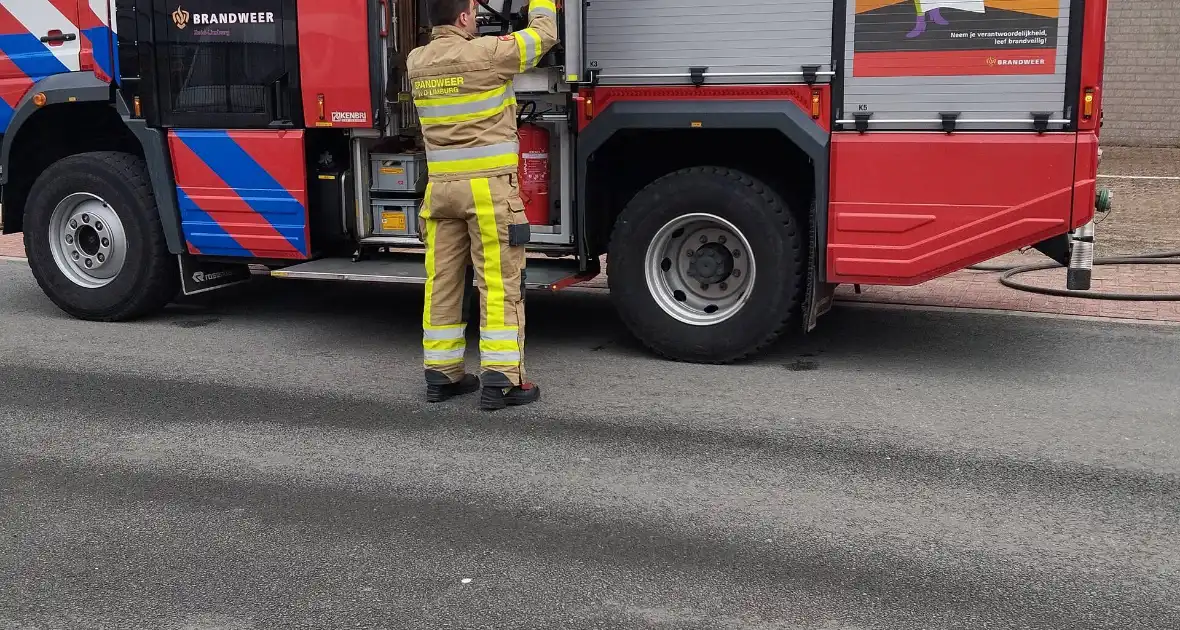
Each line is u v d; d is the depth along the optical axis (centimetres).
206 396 569
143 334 706
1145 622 332
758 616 337
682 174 605
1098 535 393
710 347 613
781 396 559
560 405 547
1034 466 459
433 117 526
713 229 616
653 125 593
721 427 511
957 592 351
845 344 663
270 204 672
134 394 573
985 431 504
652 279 622
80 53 701
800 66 564
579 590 355
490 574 366
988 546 385
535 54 529
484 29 655
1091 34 521
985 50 536
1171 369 602
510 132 532
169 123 684
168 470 464
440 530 401
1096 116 535
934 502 423
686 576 364
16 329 719
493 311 536
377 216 681
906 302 770
